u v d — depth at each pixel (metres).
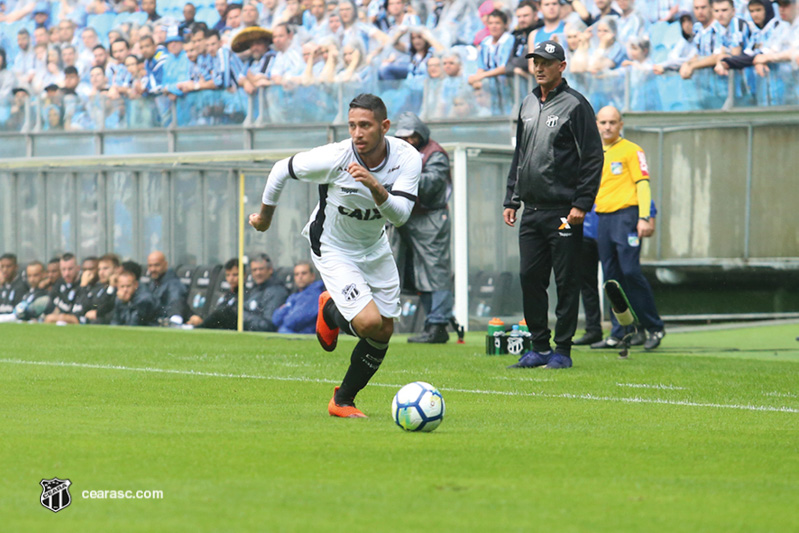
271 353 32.12
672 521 10.20
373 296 18.17
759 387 23.61
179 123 59.16
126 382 23.75
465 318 42.34
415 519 10.08
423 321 42.44
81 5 64.56
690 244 45.91
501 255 44.25
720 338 39.62
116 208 50.53
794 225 47.00
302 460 13.31
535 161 26.84
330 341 19.23
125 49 62.50
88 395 21.22
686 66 49.44
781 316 46.94
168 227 48.91
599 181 26.56
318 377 25.11
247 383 23.69
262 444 14.58
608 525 9.99
